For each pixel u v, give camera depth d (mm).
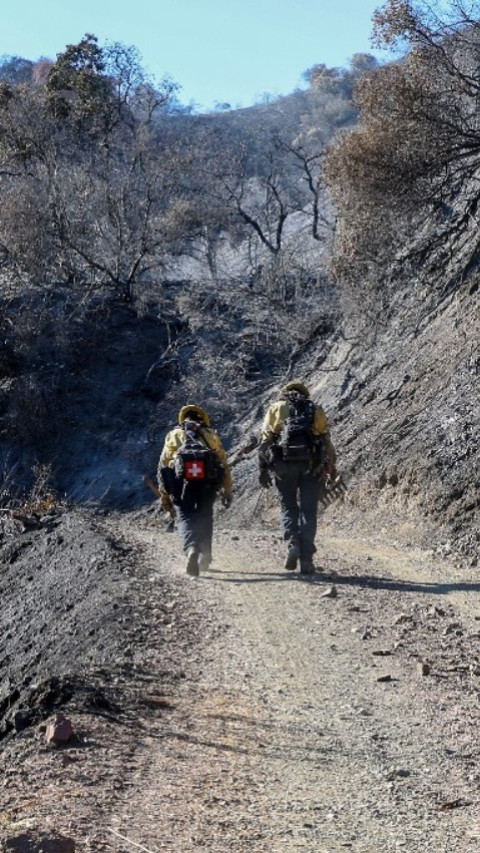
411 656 8336
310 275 34812
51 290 36469
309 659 8117
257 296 35938
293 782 5688
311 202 43688
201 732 6383
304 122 77625
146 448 31875
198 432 11578
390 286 25656
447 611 10055
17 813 5062
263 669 7820
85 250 37438
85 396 33719
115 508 30078
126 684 7277
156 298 37031
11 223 36500
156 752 6008
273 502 22891
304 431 11398
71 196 37531
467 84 22250
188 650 8250
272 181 47625
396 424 19625
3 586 14352
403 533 16172
